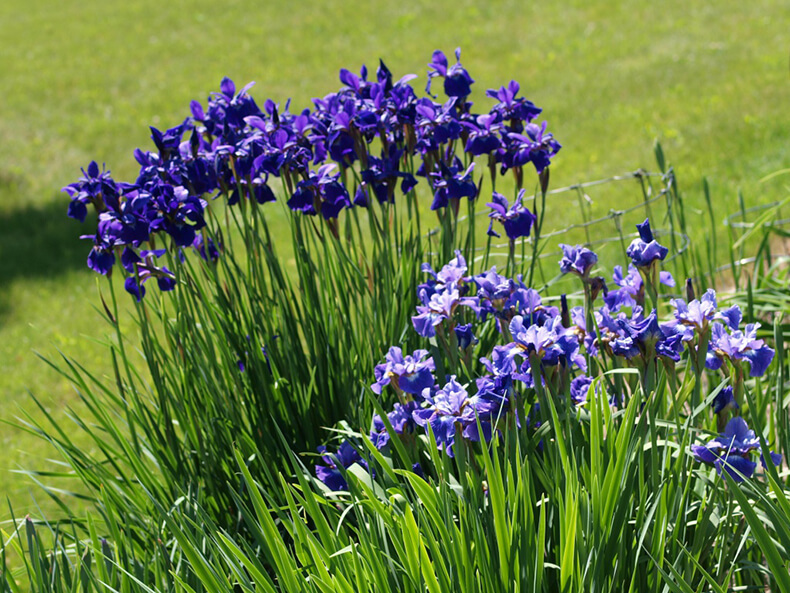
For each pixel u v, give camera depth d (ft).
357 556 5.74
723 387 6.82
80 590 7.14
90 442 14.57
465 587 5.55
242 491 9.14
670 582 5.51
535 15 47.57
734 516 6.86
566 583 5.61
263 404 9.75
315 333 9.71
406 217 20.86
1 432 16.14
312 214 9.65
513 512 5.61
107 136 37.22
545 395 6.57
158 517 8.57
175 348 9.57
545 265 18.28
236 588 7.45
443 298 7.33
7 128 39.88
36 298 22.98
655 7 44.65
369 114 9.29
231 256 9.89
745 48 34.30
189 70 46.57
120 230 8.69
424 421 6.54
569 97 32.71
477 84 36.88
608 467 5.92
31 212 29.84
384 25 50.52
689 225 18.93
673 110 28.50
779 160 21.93
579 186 13.71
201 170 9.41
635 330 6.50
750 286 10.57
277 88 41.45
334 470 7.79
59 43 56.18
